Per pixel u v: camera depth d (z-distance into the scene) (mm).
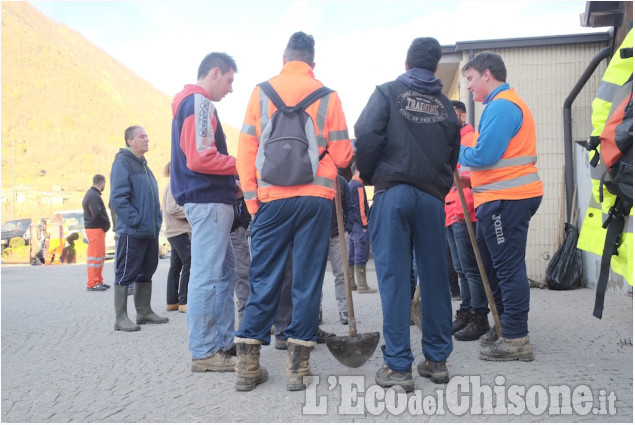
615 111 2850
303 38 3150
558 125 7473
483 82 3568
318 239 2975
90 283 8430
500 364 3299
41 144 117812
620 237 3021
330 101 3023
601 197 3047
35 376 3309
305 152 2902
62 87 144750
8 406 2754
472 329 4074
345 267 3143
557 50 7539
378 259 2920
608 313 4984
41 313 5977
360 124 2896
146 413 2611
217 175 3377
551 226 7379
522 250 3387
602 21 6395
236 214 4227
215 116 3418
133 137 5051
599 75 7383
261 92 3033
